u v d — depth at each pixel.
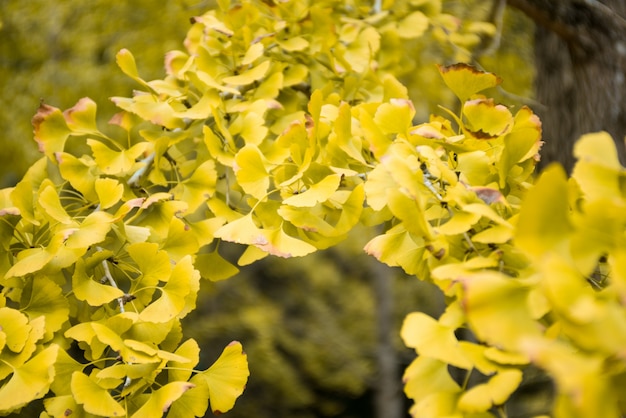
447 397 0.58
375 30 1.03
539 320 0.57
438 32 1.23
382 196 0.69
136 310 0.73
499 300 0.51
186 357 0.71
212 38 0.98
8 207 0.79
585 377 0.45
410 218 0.64
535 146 0.73
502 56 1.65
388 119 0.74
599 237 0.50
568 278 0.48
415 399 0.59
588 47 1.20
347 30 1.02
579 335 0.47
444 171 0.67
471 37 1.23
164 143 0.88
